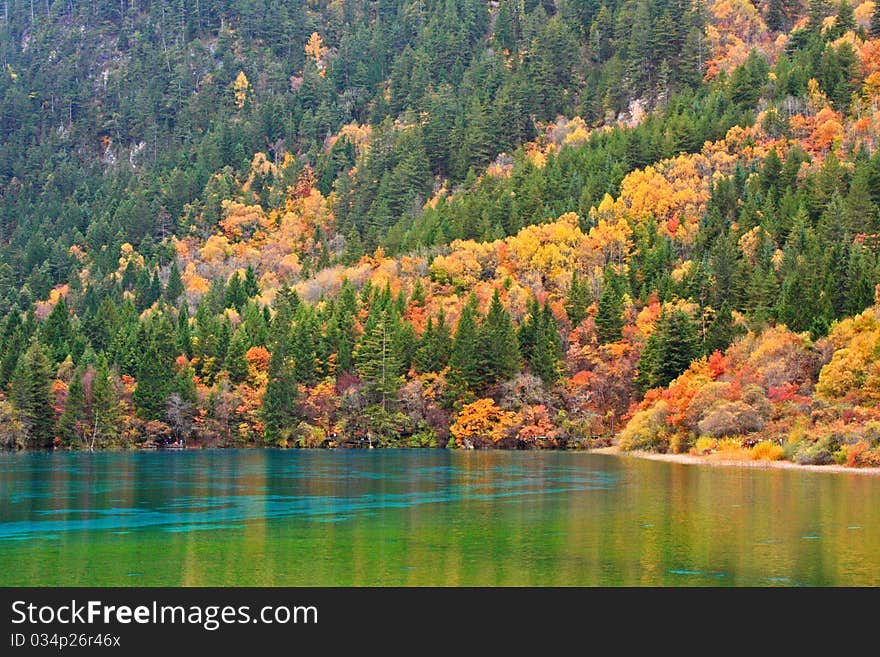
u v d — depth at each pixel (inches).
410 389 6338.6
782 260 6343.5
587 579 1796.3
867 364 4069.9
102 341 7465.6
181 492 3115.2
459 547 2082.9
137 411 6186.0
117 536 2236.7
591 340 6432.1
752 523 2326.5
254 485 3353.8
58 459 4886.8
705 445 4493.1
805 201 7293.3
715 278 6501.0
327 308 7357.3
